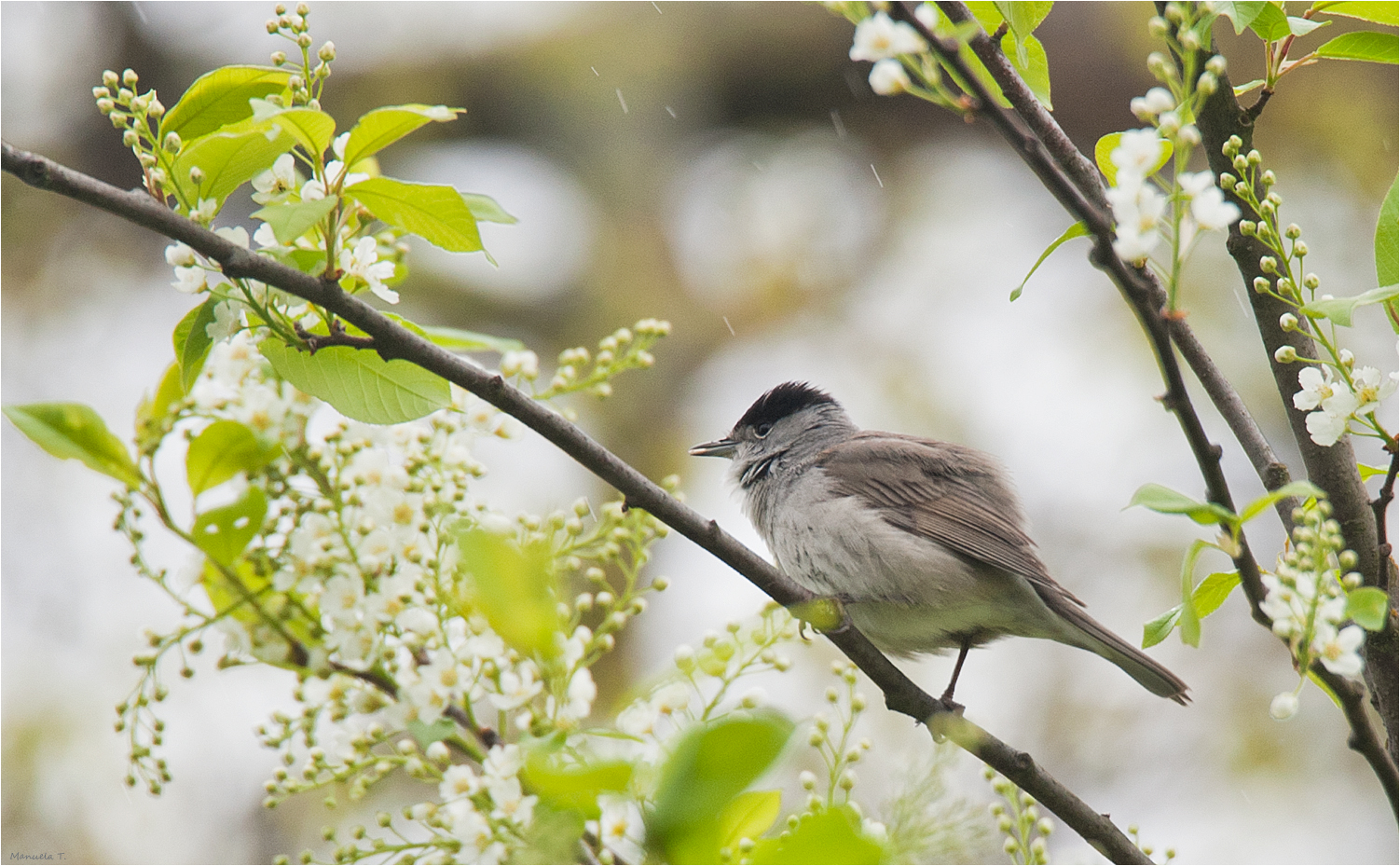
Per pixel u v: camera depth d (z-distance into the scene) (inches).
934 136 830.5
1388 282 224.7
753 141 816.9
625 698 179.2
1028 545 406.3
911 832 173.6
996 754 272.1
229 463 229.8
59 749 539.2
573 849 168.1
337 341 233.8
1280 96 731.4
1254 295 264.5
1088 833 267.1
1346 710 210.1
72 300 723.4
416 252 722.8
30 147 728.3
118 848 529.7
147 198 223.8
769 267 773.9
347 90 747.4
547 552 201.2
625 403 722.2
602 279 740.0
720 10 784.9
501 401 241.8
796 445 453.4
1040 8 235.5
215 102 242.5
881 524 407.8
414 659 211.2
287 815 540.7
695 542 263.7
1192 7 206.2
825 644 545.6
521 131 773.3
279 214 208.8
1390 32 272.4
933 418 720.3
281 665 218.8
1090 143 784.3
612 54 773.9
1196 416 193.5
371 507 211.8
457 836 175.5
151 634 215.5
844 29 780.6
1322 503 245.9
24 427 217.6
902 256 794.8
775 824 171.9
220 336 231.1
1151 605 655.8
